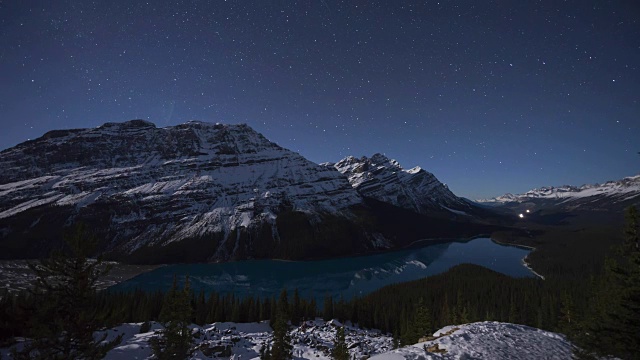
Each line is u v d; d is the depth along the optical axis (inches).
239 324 3663.9
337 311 4362.7
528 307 4094.5
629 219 872.9
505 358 850.1
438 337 1063.6
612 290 852.0
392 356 813.9
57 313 874.1
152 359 1793.8
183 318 1690.5
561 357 899.4
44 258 896.3
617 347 768.3
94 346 907.4
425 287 5816.9
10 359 1056.8
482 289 5324.8
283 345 2027.6
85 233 948.6
